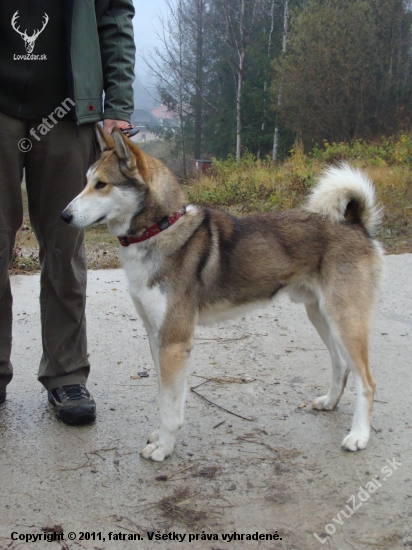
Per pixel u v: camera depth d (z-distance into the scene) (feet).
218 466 8.61
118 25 9.73
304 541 6.97
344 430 9.78
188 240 9.32
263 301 10.19
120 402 10.73
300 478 8.30
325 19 62.85
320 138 65.51
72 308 9.91
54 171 9.33
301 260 9.94
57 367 10.03
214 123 98.43
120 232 9.25
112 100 9.93
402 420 10.03
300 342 13.85
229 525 7.24
